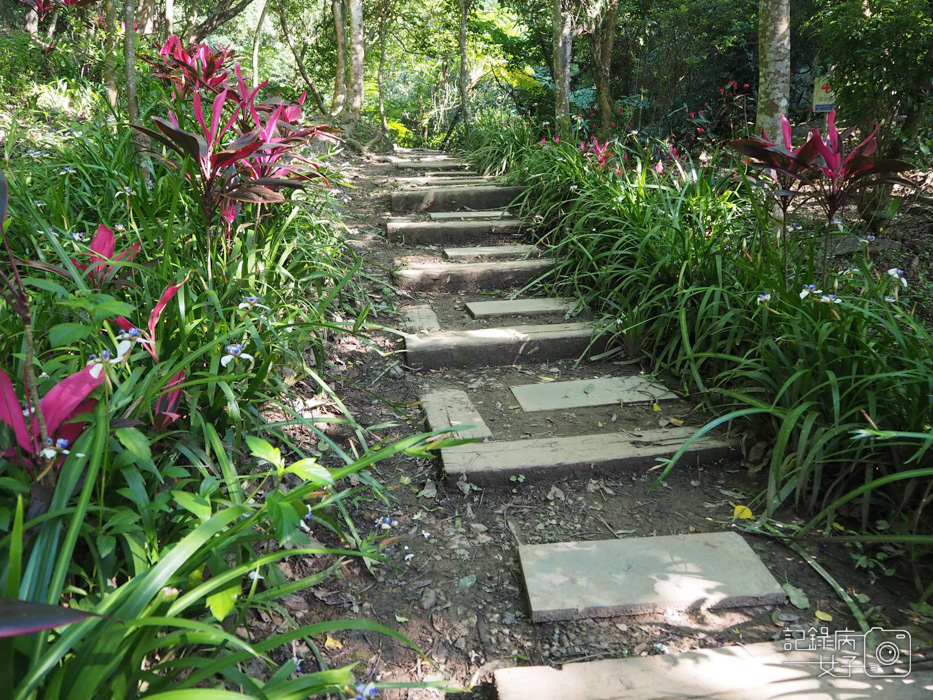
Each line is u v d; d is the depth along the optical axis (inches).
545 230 185.9
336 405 107.8
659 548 81.5
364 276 153.6
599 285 149.0
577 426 108.0
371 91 610.2
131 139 144.3
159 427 71.2
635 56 416.5
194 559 53.4
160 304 69.3
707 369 119.6
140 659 47.3
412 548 83.1
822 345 91.1
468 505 91.5
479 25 524.7
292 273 126.4
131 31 140.6
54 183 130.9
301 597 74.4
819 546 82.3
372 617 72.9
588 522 88.3
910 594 74.8
